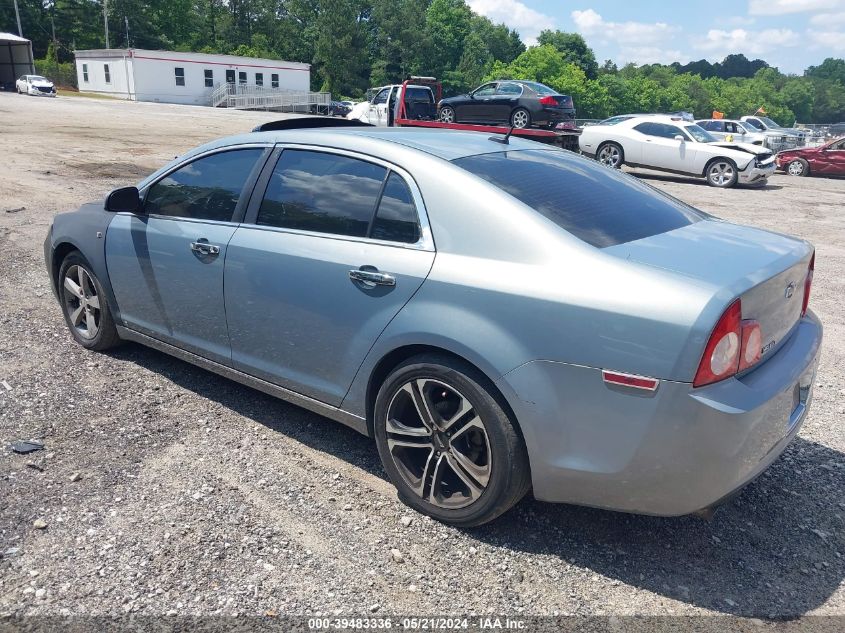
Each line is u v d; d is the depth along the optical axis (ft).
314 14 293.43
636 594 8.77
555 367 8.57
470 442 9.70
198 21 281.33
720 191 55.31
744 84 608.19
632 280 8.36
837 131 114.01
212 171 12.94
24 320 17.70
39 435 11.93
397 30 277.64
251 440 12.17
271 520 9.93
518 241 9.16
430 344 9.45
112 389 13.91
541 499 9.25
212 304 12.48
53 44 229.25
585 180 11.24
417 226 10.00
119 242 14.07
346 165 11.12
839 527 10.37
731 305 7.93
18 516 9.70
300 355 11.30
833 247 32.81
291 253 11.11
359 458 11.76
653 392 8.02
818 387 15.75
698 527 10.23
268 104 168.25
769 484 11.50
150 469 11.09
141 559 8.97
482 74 314.76
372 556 9.29
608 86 393.91
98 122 80.43
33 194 34.94
